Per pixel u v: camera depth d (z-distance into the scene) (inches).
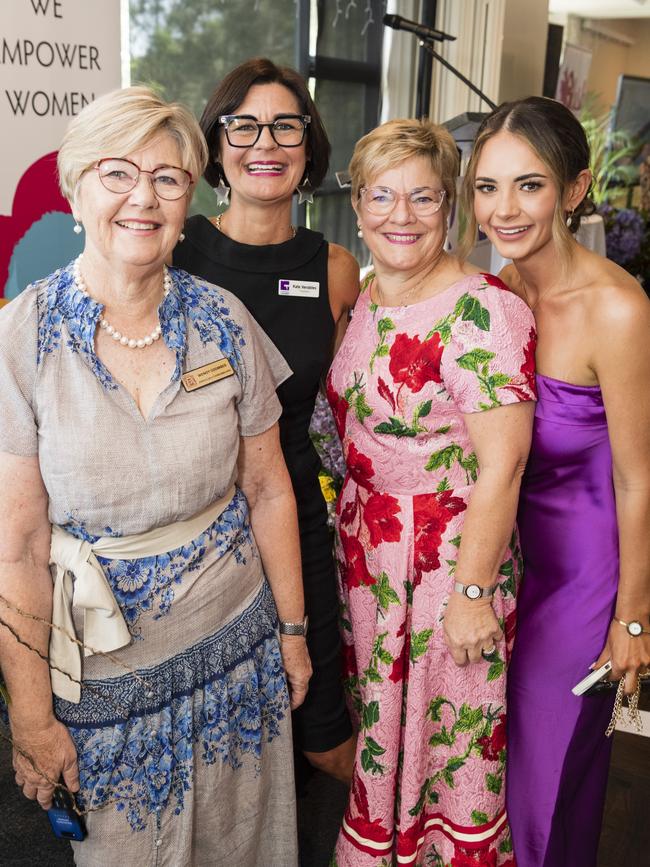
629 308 59.2
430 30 136.5
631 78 287.7
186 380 54.4
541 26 213.6
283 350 73.0
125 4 122.1
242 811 64.3
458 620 63.9
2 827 85.1
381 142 61.6
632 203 298.5
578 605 66.7
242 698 61.6
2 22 89.3
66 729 55.6
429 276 65.2
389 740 68.8
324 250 75.0
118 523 53.0
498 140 60.2
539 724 69.6
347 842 72.7
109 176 49.3
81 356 51.3
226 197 75.2
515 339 60.6
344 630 77.4
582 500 65.5
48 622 53.8
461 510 65.6
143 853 58.0
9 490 51.0
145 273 51.9
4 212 93.7
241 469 62.7
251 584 62.3
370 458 67.3
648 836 86.0
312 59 154.6
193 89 136.9
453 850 70.8
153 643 55.8
